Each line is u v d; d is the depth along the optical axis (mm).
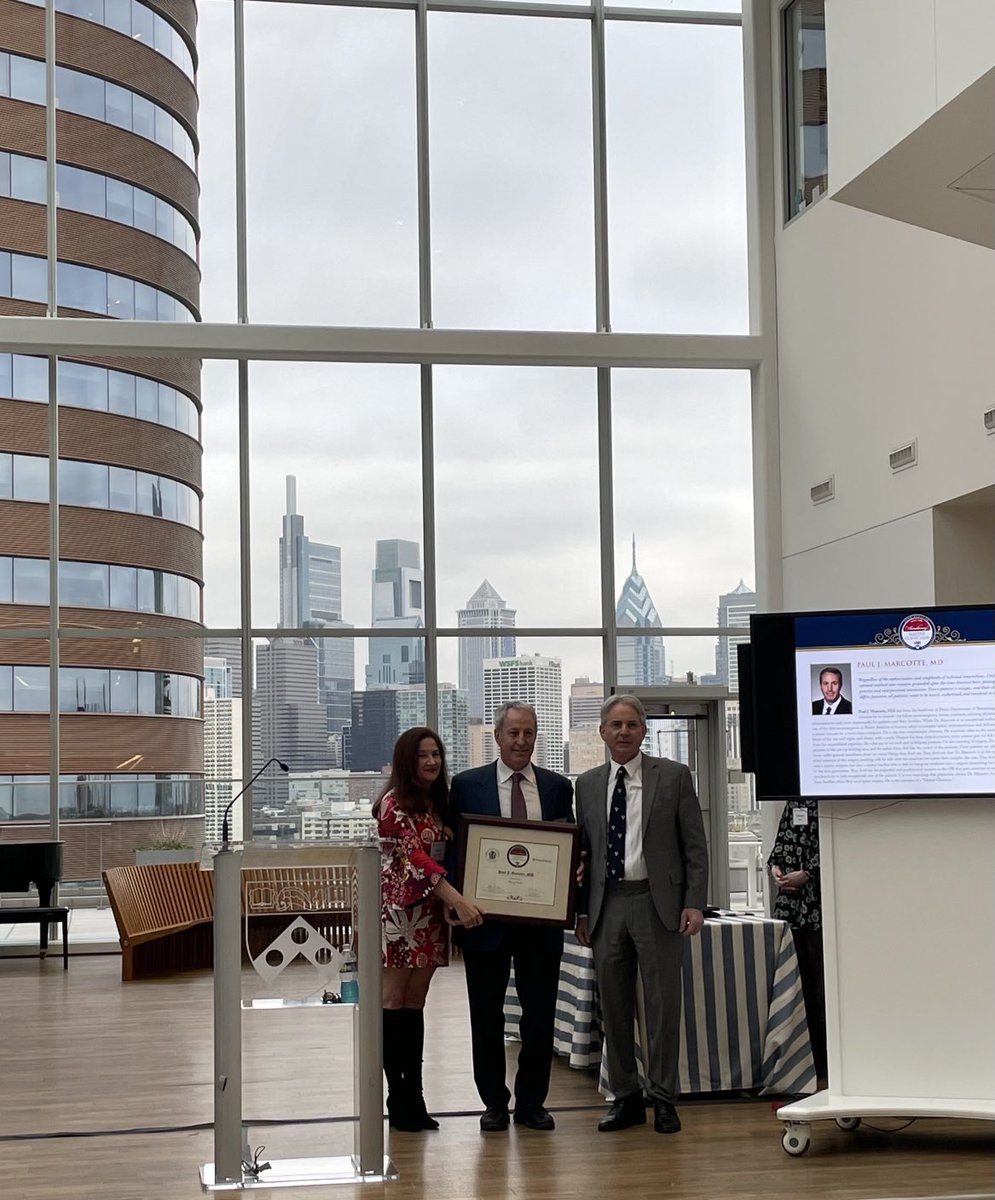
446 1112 6043
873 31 5730
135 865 11859
